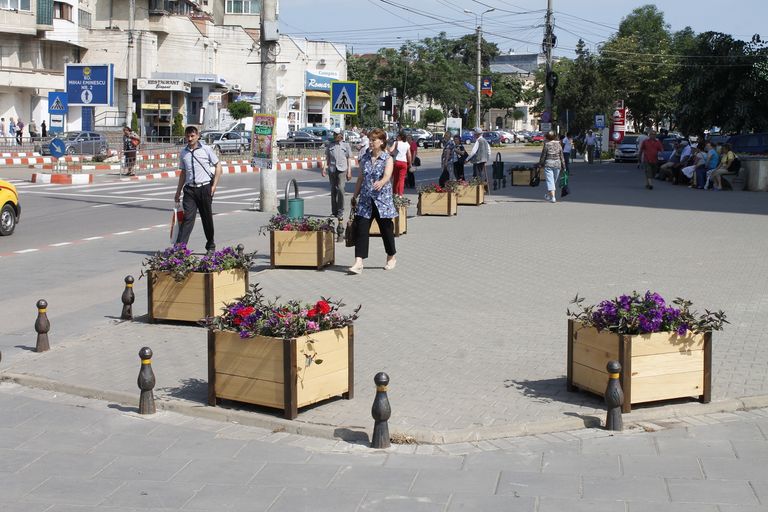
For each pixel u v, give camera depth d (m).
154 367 8.66
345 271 13.94
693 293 11.95
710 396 7.39
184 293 10.24
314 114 81.31
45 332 9.31
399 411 7.23
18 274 14.03
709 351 7.35
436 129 89.25
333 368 7.43
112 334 10.00
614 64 69.69
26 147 49.12
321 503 5.60
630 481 5.85
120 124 66.44
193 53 70.56
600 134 60.91
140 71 67.00
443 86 79.69
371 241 17.23
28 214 22.94
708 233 18.36
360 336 9.77
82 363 8.81
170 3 71.44
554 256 15.30
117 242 17.80
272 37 21.88
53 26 61.78
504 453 6.41
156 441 6.78
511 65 137.00
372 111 78.38
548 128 38.09
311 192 30.67
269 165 23.38
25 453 6.53
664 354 7.22
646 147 31.06
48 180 33.44
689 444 6.54
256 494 5.76
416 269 14.08
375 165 13.60
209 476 6.07
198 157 14.07
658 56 69.75
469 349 9.22
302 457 6.42
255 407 7.41
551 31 40.19
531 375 8.29
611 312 7.28
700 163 31.77
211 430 7.03
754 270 13.78
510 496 5.64
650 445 6.54
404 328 10.13
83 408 7.59
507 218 21.47
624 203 25.59
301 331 7.22
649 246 16.45
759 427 6.91
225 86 70.88
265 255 15.76
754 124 44.03
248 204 25.88
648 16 85.44
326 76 81.56
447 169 29.36
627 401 7.13
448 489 5.77
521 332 9.94
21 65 60.97
